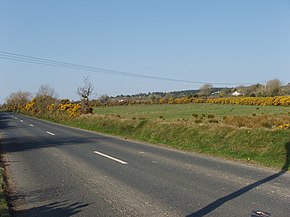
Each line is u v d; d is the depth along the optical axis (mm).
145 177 9508
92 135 24344
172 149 16000
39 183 9070
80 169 10984
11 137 23672
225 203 6805
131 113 47938
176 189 8055
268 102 63625
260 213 6137
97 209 6582
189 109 55781
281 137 13445
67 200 7309
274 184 8477
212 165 11375
